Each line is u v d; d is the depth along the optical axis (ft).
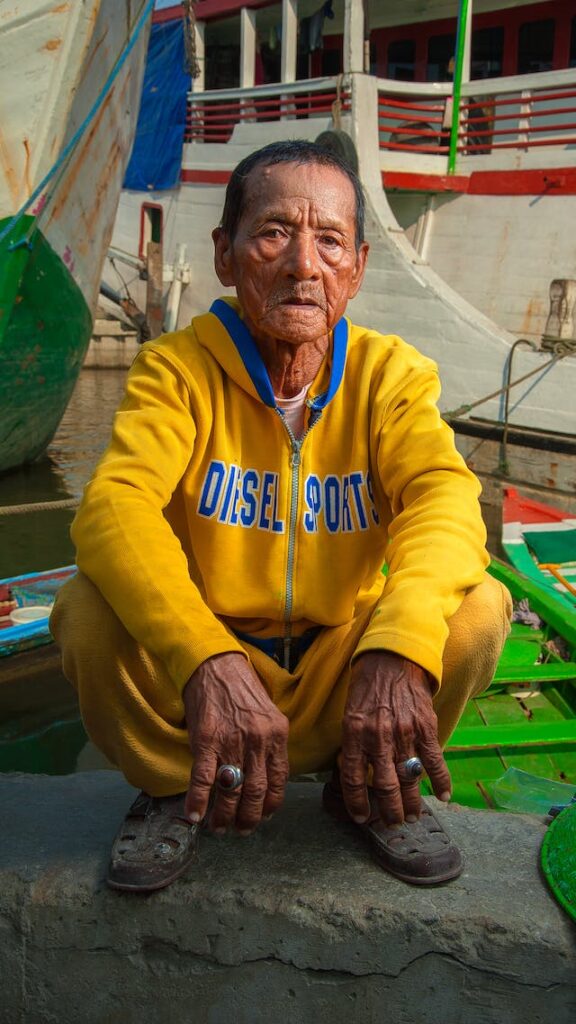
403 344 6.21
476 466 31.96
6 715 15.17
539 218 36.60
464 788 11.46
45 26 21.18
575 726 11.72
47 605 17.12
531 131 35.76
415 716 4.78
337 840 6.07
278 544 5.86
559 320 30.17
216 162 43.70
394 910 5.38
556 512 21.65
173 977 5.71
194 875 5.70
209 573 5.92
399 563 5.25
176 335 6.10
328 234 5.43
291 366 5.73
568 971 5.21
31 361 26.89
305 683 5.82
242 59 42.75
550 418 30.14
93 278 29.01
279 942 5.53
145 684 5.38
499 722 13.52
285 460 5.87
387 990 5.46
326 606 5.93
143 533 5.11
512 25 40.22
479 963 5.31
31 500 28.68
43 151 22.43
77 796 6.88
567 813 6.06
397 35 43.39
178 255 46.42
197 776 4.69
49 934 5.78
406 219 40.24
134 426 5.57
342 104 36.68
